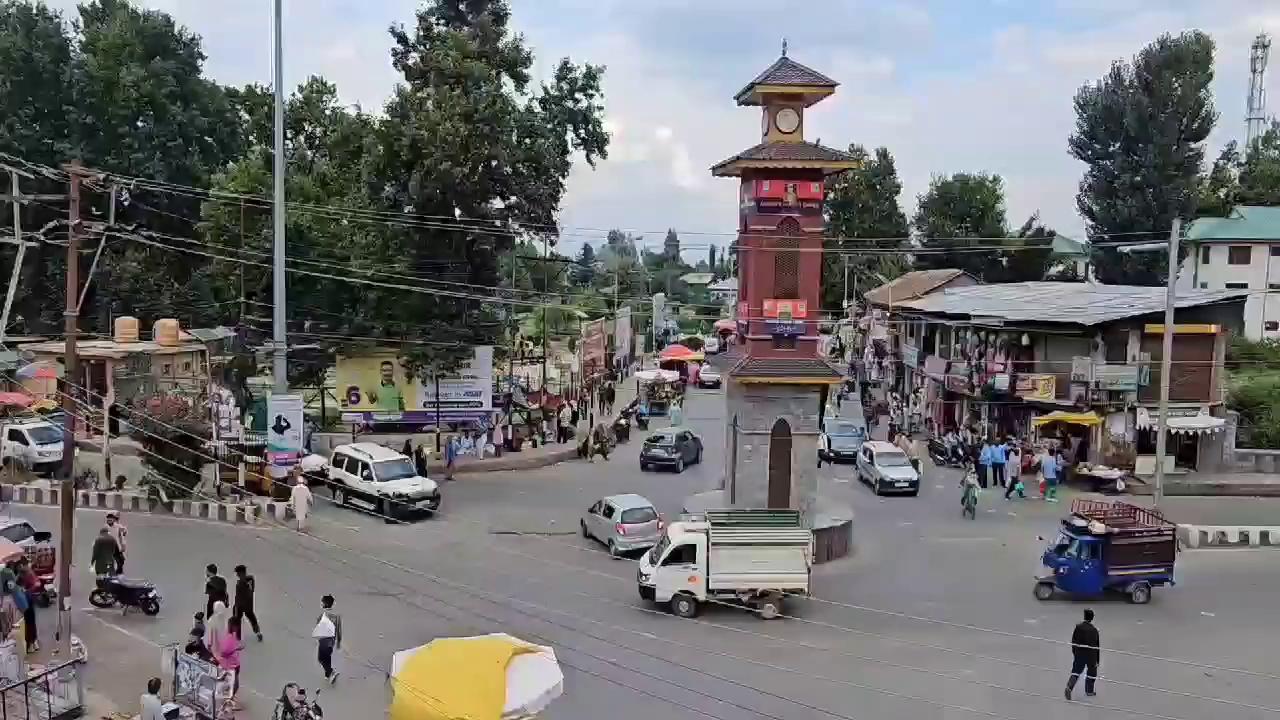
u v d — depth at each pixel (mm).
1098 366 41438
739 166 30391
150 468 31828
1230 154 81750
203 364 45250
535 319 72750
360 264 42906
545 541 30531
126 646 20547
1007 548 30984
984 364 46344
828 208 92812
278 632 21672
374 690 18719
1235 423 43531
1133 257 65562
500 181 44000
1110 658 21391
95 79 55344
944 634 22844
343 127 47406
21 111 54844
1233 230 66938
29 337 41406
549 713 17859
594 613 23828
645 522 29062
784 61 30844
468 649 14766
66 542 19297
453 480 39719
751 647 21766
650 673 20000
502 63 45406
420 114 42188
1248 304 66625
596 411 60562
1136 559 25562
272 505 31578
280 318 34188
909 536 32469
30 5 56469
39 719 16375
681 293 137250
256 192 46031
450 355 43562
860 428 48344
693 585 23797
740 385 30797
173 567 25953
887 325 68500
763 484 31094
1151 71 63969
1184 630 23422
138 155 54594
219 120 61125
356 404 43656
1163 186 64312
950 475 44125
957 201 84500
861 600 25484
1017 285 61844
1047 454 39219
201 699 16922
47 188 53969
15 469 34938
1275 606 25422
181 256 55219
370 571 26422
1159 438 35062
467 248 44312
